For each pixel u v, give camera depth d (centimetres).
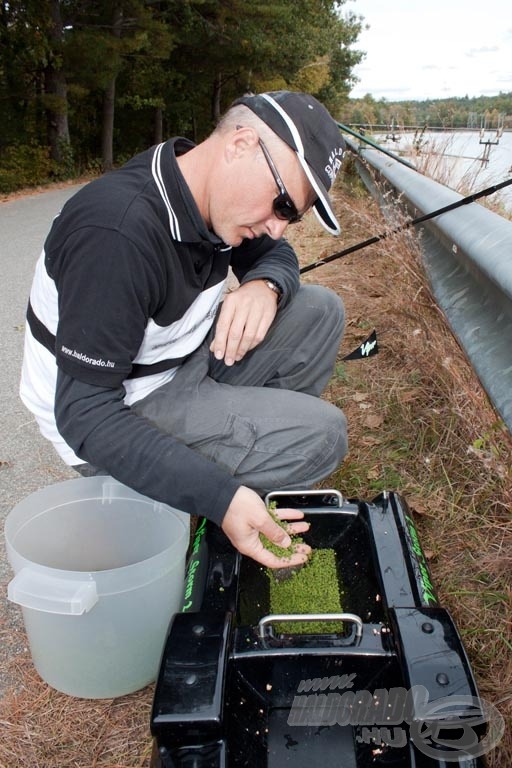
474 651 174
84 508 188
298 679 143
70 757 157
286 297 218
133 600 159
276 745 147
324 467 203
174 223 160
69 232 155
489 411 243
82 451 160
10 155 1552
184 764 128
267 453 193
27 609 163
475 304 253
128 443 154
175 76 2328
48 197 1314
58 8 1536
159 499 157
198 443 192
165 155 162
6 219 980
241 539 157
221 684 130
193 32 2178
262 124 159
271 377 231
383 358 342
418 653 133
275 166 159
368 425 284
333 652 138
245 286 214
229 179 162
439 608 146
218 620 145
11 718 167
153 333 177
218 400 195
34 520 179
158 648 171
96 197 155
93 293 151
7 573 216
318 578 182
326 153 165
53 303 169
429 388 299
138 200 155
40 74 1664
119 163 2284
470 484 239
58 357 158
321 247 575
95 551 192
